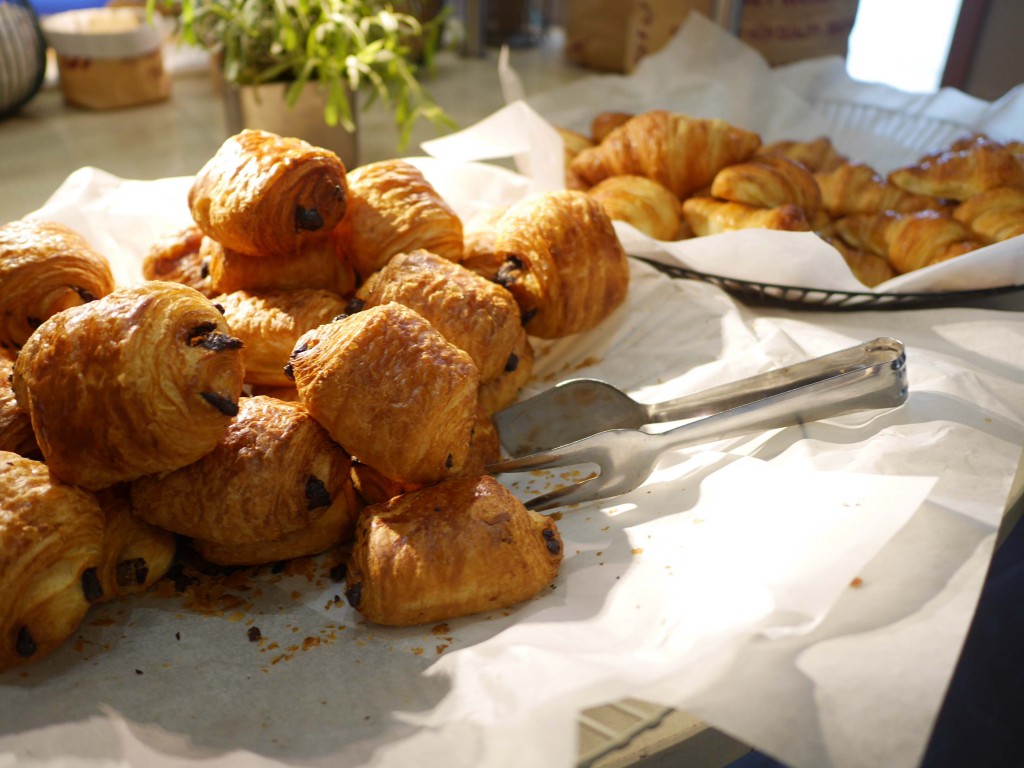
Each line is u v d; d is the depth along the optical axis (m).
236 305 0.45
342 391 0.36
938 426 0.38
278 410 0.37
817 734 0.26
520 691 0.28
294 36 0.65
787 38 0.86
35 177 0.67
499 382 0.47
